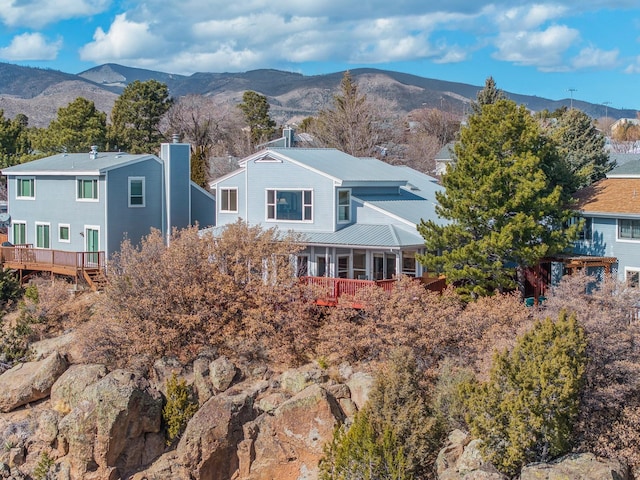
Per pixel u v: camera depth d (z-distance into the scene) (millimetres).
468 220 33250
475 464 23719
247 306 34406
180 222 49469
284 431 28609
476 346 29062
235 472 28891
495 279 32875
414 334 30016
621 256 35969
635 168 39750
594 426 23734
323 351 31812
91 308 39188
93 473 29031
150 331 33719
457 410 25703
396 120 87938
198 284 34656
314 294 33906
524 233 32250
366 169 42219
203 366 32375
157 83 88438
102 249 46062
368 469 23844
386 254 36844
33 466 29766
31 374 32969
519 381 23391
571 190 41750
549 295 29844
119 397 29109
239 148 80125
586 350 24453
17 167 51844
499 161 33688
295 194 39438
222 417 28859
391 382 25656
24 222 51094
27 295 42062
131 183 47156
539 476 22000
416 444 24562
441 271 33750
